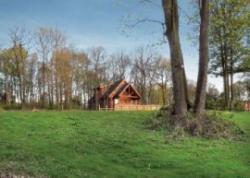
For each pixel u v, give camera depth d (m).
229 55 49.88
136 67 109.00
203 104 23.56
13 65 88.56
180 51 24.41
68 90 94.69
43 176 13.11
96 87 94.62
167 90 106.88
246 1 44.00
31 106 86.31
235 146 20.00
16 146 16.58
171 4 24.59
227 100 49.25
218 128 22.16
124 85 86.81
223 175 14.84
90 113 27.53
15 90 89.50
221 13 44.81
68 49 95.56
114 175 13.85
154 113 26.62
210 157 17.50
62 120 23.55
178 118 22.61
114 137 19.61
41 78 92.62
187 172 14.94
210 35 46.91
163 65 107.44
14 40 87.25
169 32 24.66
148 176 14.09
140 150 17.56
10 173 13.18
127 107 70.56
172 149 18.41
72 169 14.05
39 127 21.08
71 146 17.28
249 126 24.78
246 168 16.16
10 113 25.62
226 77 50.12
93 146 17.59
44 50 92.50
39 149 16.41
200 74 24.09
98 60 106.44
